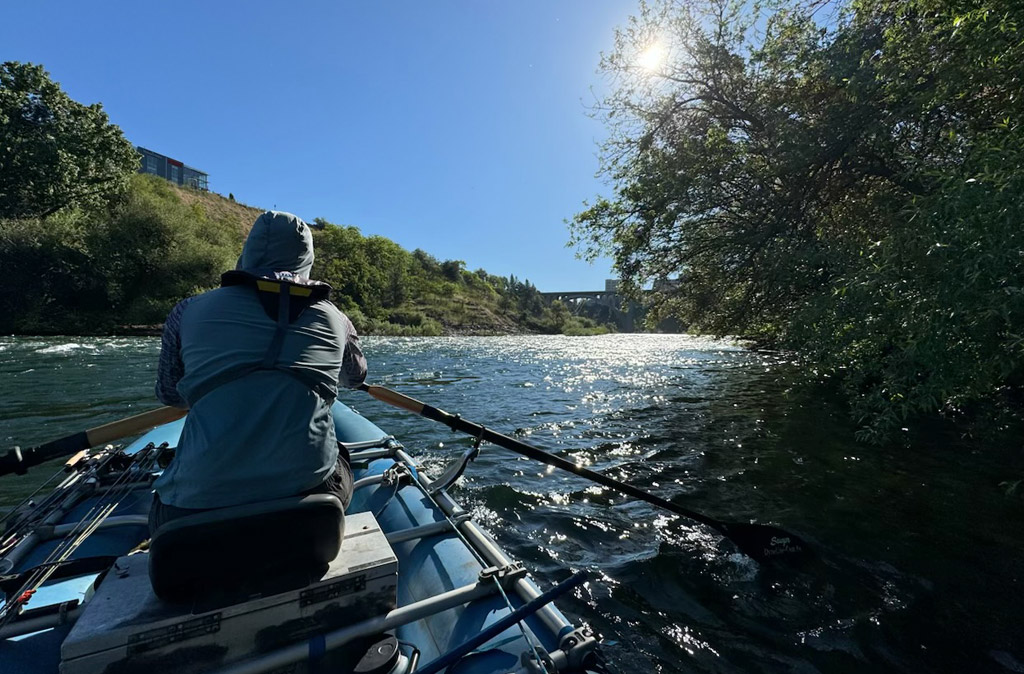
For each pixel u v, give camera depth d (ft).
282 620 3.94
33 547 6.29
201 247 99.25
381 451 10.51
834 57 17.79
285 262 4.87
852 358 13.64
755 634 7.91
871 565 9.95
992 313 8.87
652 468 16.20
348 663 4.22
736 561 10.15
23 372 33.68
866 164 19.76
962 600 8.75
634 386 35.27
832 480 14.79
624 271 29.84
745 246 23.32
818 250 17.94
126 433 5.76
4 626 4.39
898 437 19.26
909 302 10.99
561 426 22.35
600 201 28.94
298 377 4.22
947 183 10.38
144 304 85.81
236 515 3.72
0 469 5.14
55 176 92.32
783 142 19.36
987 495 13.44
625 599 8.86
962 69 12.89
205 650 3.67
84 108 99.76
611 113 27.27
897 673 7.07
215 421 3.88
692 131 25.57
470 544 6.50
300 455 4.13
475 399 29.86
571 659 4.38
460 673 4.37
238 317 4.25
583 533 11.41
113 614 3.60
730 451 18.04
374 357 57.36
